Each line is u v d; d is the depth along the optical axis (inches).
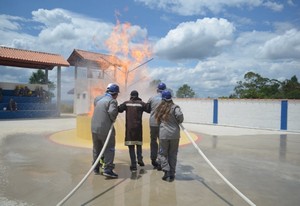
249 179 221.0
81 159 278.1
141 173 230.1
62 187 193.5
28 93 893.8
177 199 174.1
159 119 213.3
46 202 166.9
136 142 234.7
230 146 378.6
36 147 340.8
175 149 215.6
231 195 182.9
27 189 189.2
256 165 268.5
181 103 841.5
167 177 211.8
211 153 325.7
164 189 191.9
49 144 361.1
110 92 223.9
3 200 169.2
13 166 249.1
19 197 174.6
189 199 174.4
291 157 307.6
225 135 508.1
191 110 818.2
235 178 222.8
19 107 844.0
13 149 328.2
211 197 178.7
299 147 376.8
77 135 416.2
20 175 221.5
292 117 622.8
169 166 215.0
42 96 911.0
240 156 310.5
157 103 240.1
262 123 673.0
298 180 219.9
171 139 208.8
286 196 183.9
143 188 193.2
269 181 216.4
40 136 433.1
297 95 1158.3
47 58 885.8
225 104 744.3
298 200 177.2
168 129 209.3
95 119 216.8
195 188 195.3
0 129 521.0
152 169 243.1
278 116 645.9
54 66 926.4
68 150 323.0
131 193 183.0
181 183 206.2
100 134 213.8
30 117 836.0
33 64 893.8
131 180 210.8
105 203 165.9
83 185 197.6
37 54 889.5
